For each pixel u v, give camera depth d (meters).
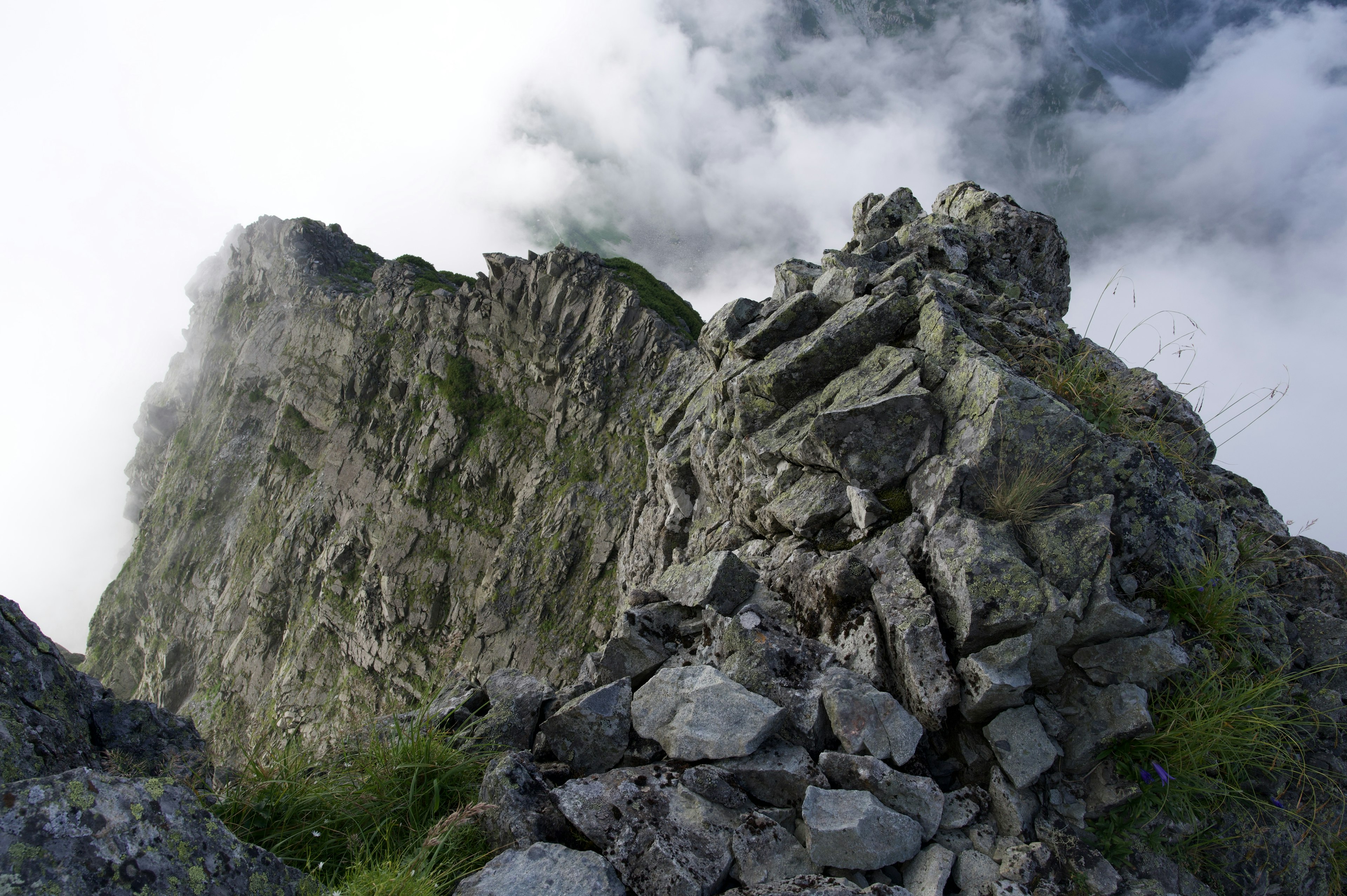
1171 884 4.46
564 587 60.25
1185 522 6.16
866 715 4.81
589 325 67.12
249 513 86.06
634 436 62.81
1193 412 8.45
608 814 4.29
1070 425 6.10
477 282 73.62
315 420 83.62
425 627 65.00
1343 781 5.11
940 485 6.09
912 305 7.96
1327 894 4.70
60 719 4.13
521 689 5.83
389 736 5.29
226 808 4.33
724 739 4.72
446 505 69.12
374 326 80.88
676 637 6.21
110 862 2.82
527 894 3.74
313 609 73.31
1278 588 6.76
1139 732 4.80
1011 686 4.74
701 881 3.90
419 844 4.34
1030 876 4.10
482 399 72.25
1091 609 5.15
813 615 6.07
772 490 7.67
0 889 2.62
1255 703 5.16
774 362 8.52
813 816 4.14
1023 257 11.27
